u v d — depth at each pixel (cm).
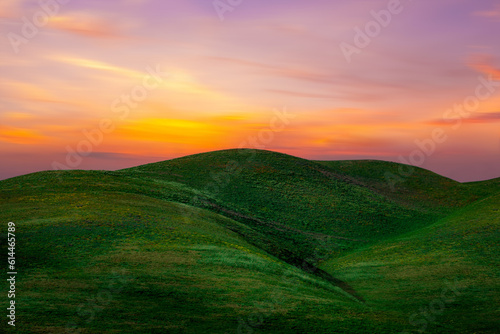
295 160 11906
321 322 2358
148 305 2317
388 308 3161
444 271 4012
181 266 3088
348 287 4019
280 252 5022
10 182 6512
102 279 2666
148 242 3594
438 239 5312
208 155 11331
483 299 3158
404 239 6038
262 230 6388
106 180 6925
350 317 2527
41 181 6397
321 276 4259
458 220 6438
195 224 4688
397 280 3991
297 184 9831
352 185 10950
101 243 3441
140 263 3052
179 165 10156
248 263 3416
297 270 3822
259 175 9962
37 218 4066
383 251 5412
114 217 4275
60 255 3092
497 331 2505
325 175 11219
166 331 1991
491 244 4612
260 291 2794
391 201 10106
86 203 4844
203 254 3447
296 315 2430
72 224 3866
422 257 4650
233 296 2623
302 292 2973
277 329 2177
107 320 2050
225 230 4931
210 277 2941
